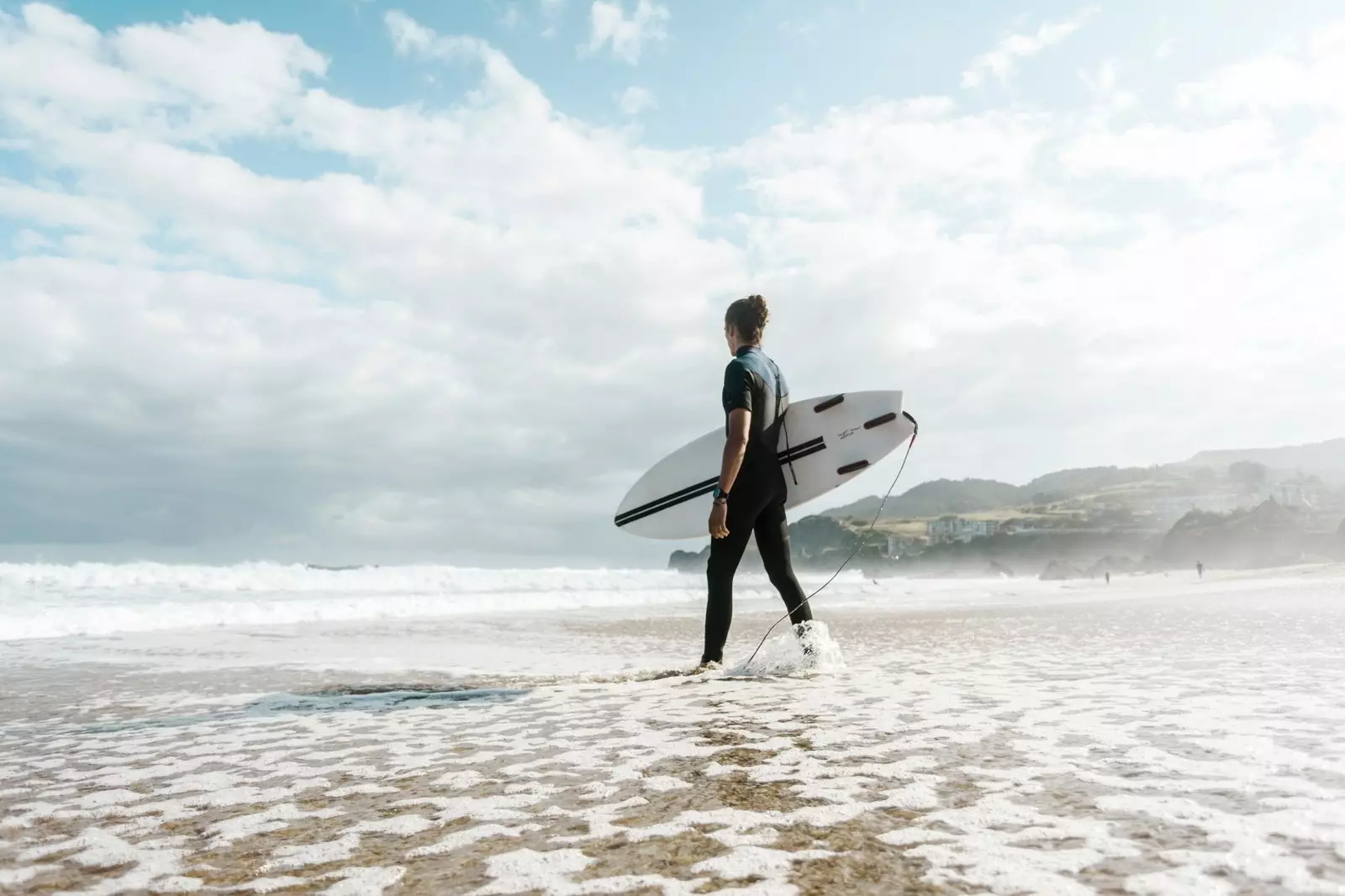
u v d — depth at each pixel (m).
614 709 3.54
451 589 24.58
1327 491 161.38
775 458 4.86
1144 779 2.00
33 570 19.03
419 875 1.50
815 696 3.68
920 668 4.88
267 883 1.49
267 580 21.08
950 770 2.17
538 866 1.52
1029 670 4.66
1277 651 5.48
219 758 2.78
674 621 14.27
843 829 1.67
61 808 2.13
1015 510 169.00
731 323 4.91
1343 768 2.07
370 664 6.56
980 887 1.31
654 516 5.74
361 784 2.30
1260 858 1.40
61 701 4.46
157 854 1.70
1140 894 1.25
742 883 1.37
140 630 11.79
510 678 5.22
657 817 1.83
